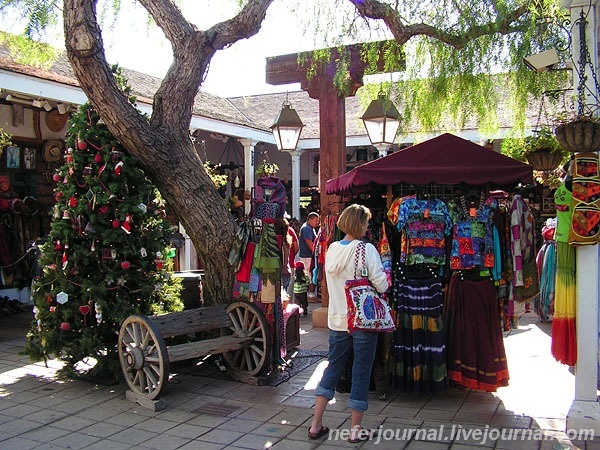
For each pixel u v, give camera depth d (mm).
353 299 4082
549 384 5516
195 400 5188
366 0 6367
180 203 6023
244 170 15336
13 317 9375
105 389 5523
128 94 6145
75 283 5648
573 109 5207
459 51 6629
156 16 6191
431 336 5000
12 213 10141
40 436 4340
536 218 10898
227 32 6062
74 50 5293
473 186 5246
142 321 5023
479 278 5109
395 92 7285
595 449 3949
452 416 4664
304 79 8438
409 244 5020
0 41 7328
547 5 5871
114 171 5656
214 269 6227
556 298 4410
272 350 6020
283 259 6387
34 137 10547
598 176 4230
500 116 9664
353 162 15891
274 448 4070
